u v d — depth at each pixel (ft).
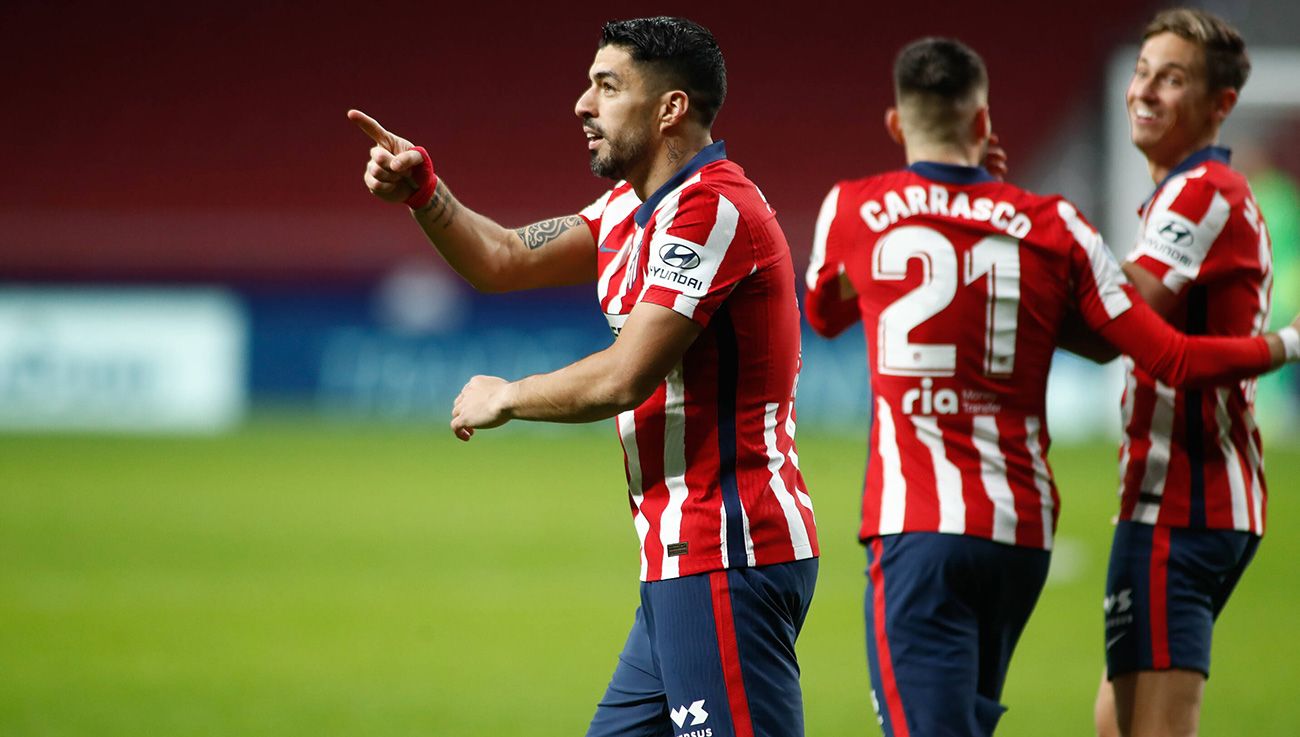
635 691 43.80
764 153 326.85
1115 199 260.01
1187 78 50.78
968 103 49.01
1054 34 319.06
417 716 76.13
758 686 41.16
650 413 41.93
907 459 47.52
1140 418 50.31
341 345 246.06
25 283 247.70
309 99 325.83
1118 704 50.60
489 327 244.63
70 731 72.79
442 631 99.19
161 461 197.26
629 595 112.57
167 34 324.80
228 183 324.80
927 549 46.29
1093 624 101.35
